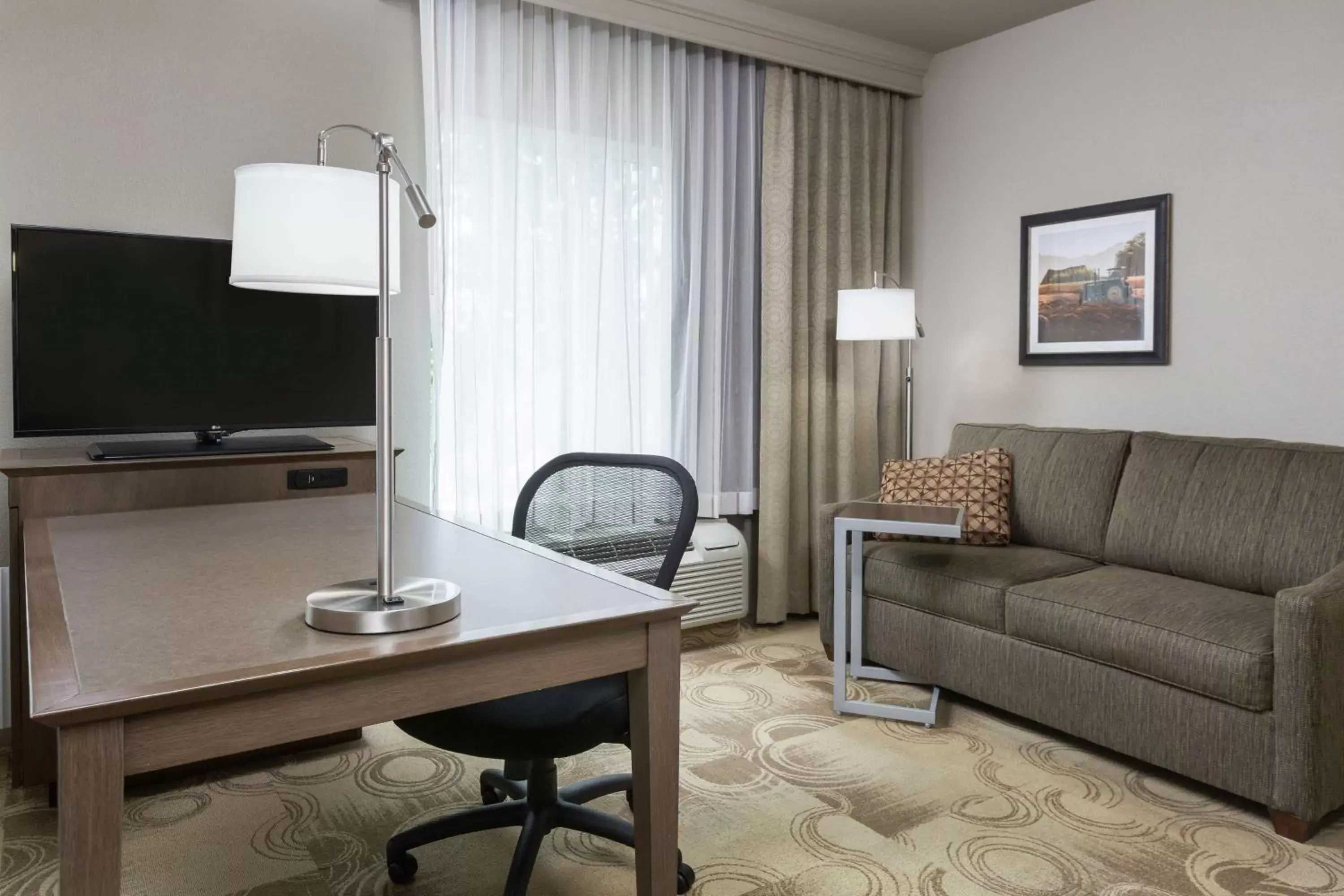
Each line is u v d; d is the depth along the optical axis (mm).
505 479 3531
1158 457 3182
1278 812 2252
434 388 3375
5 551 2725
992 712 3115
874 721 3012
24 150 2746
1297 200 3260
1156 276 3637
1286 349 3311
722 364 4082
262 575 1599
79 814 1027
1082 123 3895
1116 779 2586
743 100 4105
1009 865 2119
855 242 4410
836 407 4352
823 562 3547
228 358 2928
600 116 3703
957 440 3912
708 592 3869
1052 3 3842
